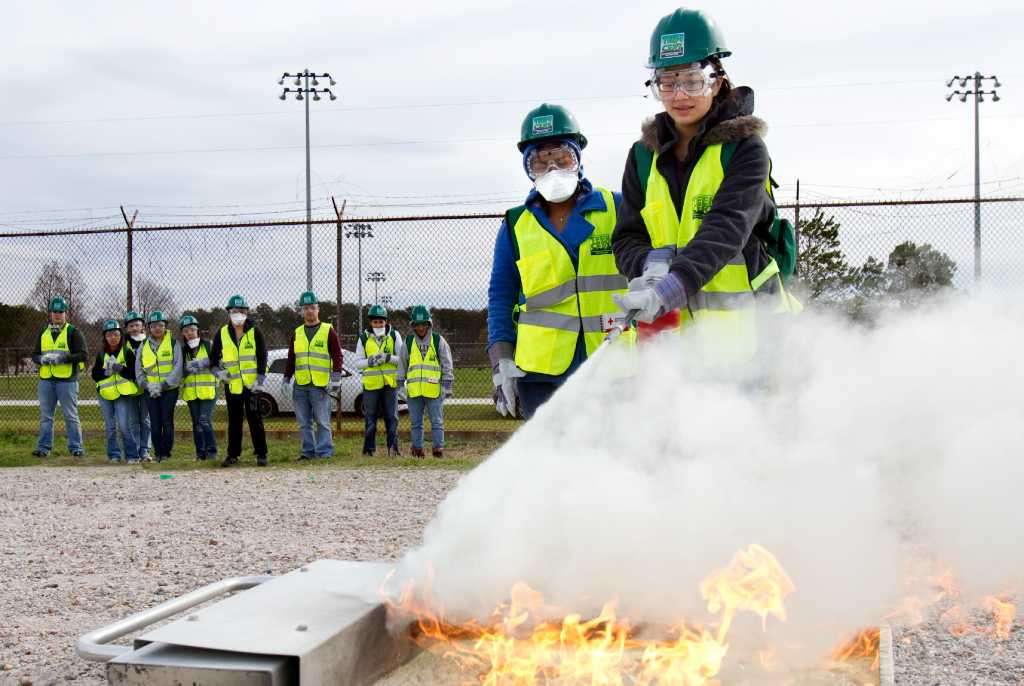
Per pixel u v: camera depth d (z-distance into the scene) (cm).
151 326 1153
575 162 409
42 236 1270
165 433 1154
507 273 427
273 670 216
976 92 3359
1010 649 346
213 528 651
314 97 3284
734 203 304
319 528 639
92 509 755
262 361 1077
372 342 1137
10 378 1998
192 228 1230
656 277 309
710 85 314
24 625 417
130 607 442
